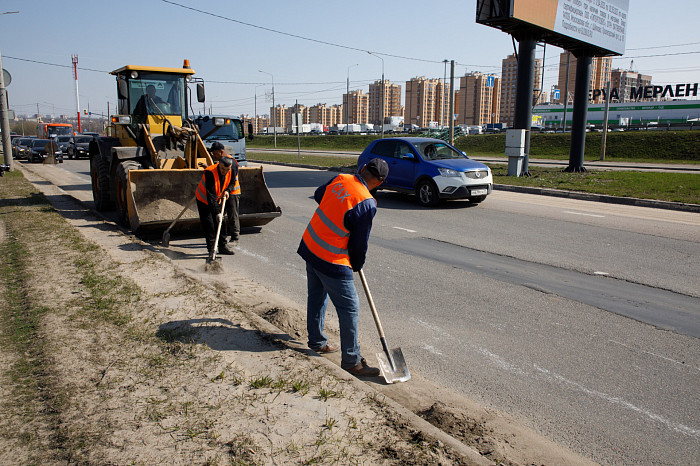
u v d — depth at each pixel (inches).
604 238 351.9
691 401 142.7
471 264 284.4
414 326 195.2
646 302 222.7
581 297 229.0
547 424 131.2
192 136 365.4
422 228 389.7
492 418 133.6
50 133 2071.9
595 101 3056.1
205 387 133.9
